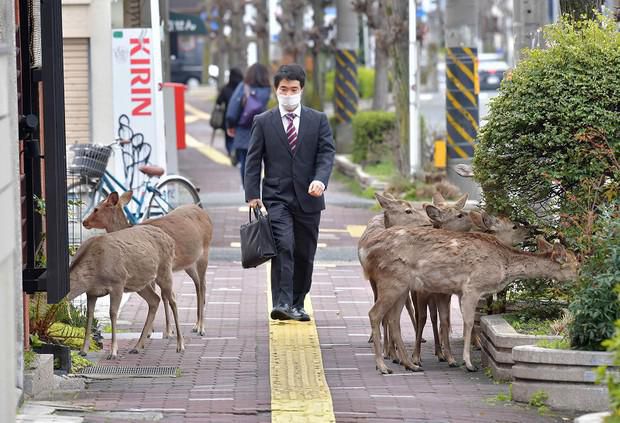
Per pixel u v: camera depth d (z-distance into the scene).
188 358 20.77
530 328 19.17
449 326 20.44
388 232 19.69
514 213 20.17
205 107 100.56
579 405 16.47
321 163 23.95
